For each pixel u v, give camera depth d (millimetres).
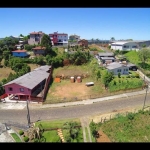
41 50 75188
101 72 55219
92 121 27797
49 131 26469
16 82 37781
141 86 43656
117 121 29266
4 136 25688
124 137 25516
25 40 101250
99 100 38031
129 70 59594
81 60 69875
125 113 31922
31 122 29406
